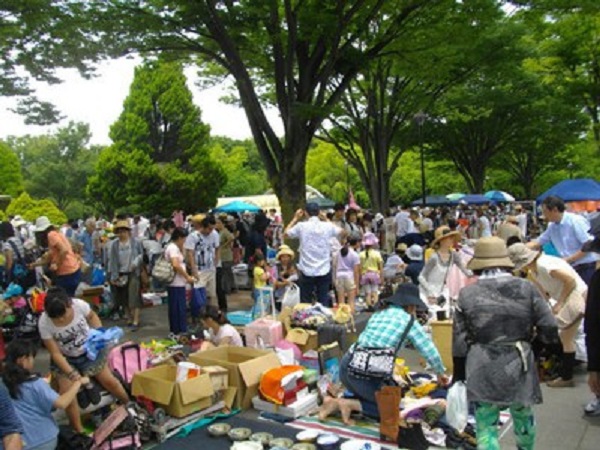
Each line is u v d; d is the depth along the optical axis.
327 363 5.71
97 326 5.39
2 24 8.89
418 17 12.88
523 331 3.60
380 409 4.66
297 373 5.43
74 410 4.72
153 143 41.97
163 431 4.90
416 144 27.06
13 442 3.15
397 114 22.47
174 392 5.03
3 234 9.12
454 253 7.17
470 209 27.80
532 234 21.06
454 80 20.38
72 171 61.53
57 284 8.10
